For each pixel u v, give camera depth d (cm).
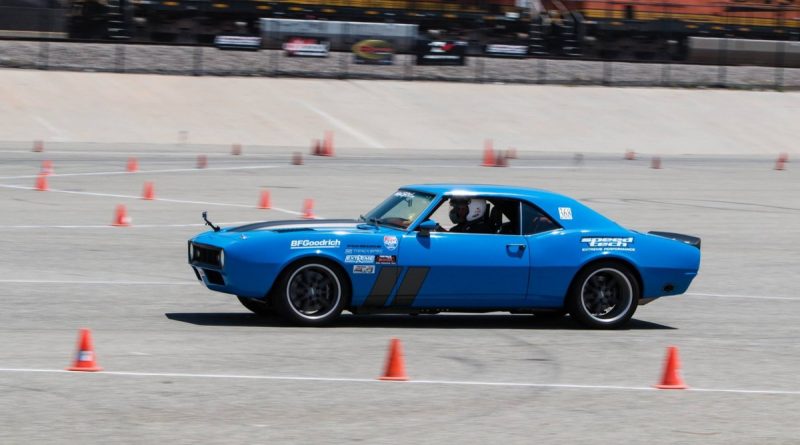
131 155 6144
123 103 7862
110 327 1983
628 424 1438
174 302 2297
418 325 2122
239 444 1278
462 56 9700
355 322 2122
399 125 8194
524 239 2088
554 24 10494
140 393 1495
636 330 2161
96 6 9194
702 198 5022
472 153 7331
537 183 5391
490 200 2111
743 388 1684
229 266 1961
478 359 1812
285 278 1988
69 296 2316
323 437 1320
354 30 9438
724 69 10544
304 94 8569
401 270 2019
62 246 3058
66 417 1365
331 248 1995
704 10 11188
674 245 2156
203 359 1725
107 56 8769
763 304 2570
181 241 3259
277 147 7256
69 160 5700
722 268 3125
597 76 9994
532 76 9775
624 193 5091
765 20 11238
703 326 2248
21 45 8731
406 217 2084
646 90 9788
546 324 2192
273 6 9388
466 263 2042
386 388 1579
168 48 9056
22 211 3766
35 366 1634
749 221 4247
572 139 8356
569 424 1425
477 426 1397
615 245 2122
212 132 7619
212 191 4600
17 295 2297
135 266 2784
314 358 1759
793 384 1727
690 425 1446
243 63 9056
